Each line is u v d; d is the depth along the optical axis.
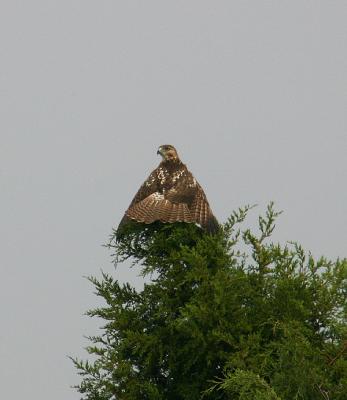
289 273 15.72
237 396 14.77
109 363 15.55
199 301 15.26
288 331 14.27
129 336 15.55
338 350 14.38
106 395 15.52
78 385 15.62
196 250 15.94
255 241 16.08
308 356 14.13
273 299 15.51
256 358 14.41
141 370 16.11
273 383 13.85
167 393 15.87
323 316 15.48
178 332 15.69
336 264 15.63
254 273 15.95
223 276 15.23
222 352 14.98
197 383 15.52
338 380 14.20
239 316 15.30
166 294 15.95
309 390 13.77
